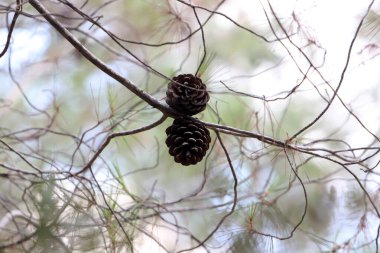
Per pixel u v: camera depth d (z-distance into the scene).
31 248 1.65
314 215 2.06
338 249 1.82
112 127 1.75
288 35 1.69
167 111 1.63
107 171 1.81
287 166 2.05
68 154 1.94
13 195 1.91
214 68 1.90
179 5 1.89
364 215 1.81
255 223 1.80
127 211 1.74
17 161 1.88
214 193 1.92
